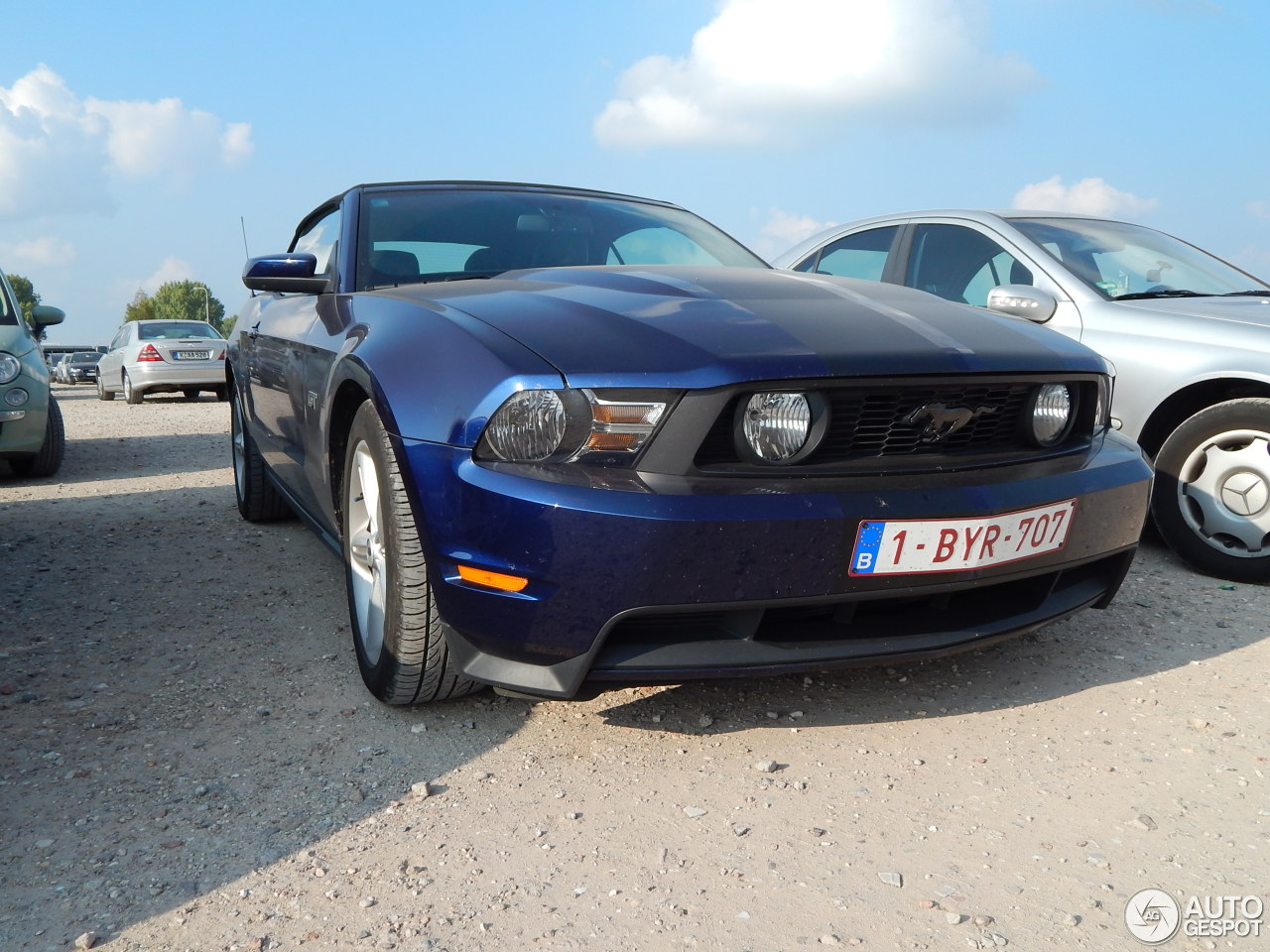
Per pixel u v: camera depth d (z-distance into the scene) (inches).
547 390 74.1
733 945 57.4
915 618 82.6
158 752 84.0
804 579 74.3
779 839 69.1
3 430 227.6
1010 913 60.1
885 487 76.7
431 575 79.3
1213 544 132.6
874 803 73.8
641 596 72.0
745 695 94.3
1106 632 111.3
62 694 96.9
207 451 304.7
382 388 84.8
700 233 138.6
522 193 134.3
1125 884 63.1
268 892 63.7
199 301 4264.3
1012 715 89.2
